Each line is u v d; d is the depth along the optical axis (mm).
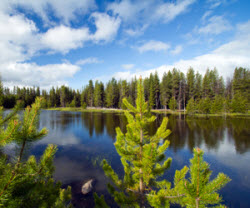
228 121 26266
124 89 56562
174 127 21953
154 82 54594
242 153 11773
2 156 1908
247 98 39656
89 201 5961
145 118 3492
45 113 45781
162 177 8188
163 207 2613
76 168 8875
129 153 3260
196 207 1741
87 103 78812
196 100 45531
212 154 11680
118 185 3570
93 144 13953
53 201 2303
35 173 2027
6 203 1736
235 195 6785
